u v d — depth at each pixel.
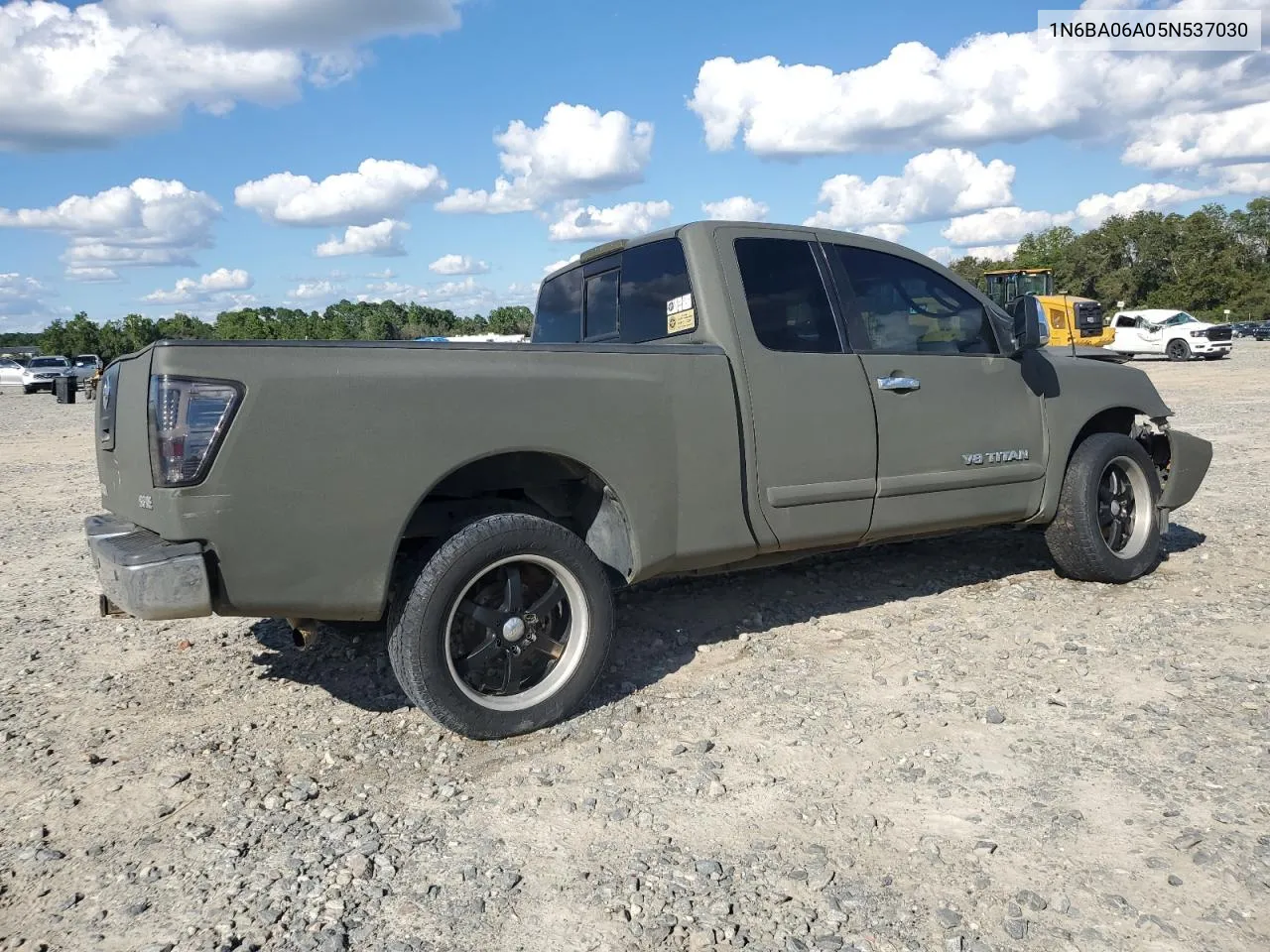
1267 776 3.08
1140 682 3.91
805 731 3.58
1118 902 2.48
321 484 3.20
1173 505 5.58
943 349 4.91
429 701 3.43
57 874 2.82
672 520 3.96
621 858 2.79
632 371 3.85
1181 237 91.44
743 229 4.41
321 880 2.73
